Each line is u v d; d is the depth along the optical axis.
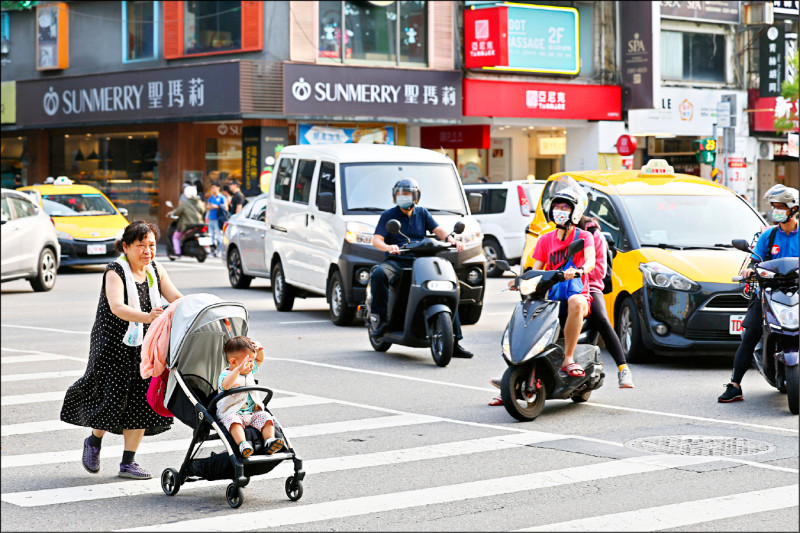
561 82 44.12
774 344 12.27
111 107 42.25
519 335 11.71
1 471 9.77
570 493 8.77
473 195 20.02
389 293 16.19
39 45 45.12
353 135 41.22
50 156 46.38
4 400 13.14
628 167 45.31
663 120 46.62
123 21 42.66
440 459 10.04
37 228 26.69
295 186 21.89
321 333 19.00
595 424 11.57
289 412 12.34
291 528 7.88
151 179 42.62
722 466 9.63
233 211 37.38
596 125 45.19
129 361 9.24
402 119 41.16
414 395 13.36
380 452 10.35
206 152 41.94
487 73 42.88
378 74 40.59
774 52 47.84
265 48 39.19
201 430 8.69
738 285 14.79
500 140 46.50
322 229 20.36
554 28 43.44
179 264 34.84
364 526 7.91
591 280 12.50
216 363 8.85
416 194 16.20
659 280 15.14
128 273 9.19
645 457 10.01
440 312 15.40
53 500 8.75
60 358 16.38
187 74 39.88
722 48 49.03
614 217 16.39
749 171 49.91
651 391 13.51
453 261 19.22
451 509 8.33
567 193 12.08
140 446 10.89
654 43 44.81
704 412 12.18
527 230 18.89
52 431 11.48
